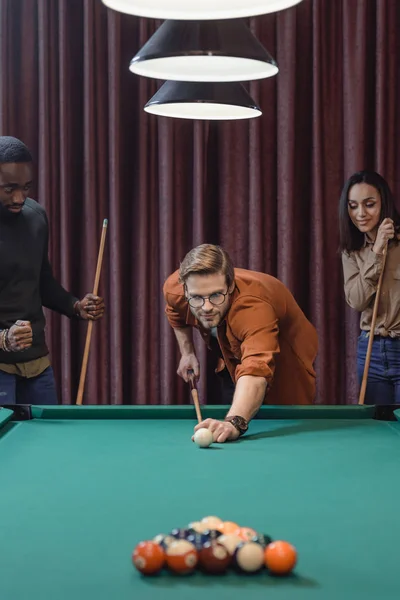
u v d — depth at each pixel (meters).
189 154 3.95
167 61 2.14
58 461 1.89
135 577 1.17
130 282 3.99
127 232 3.97
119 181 3.91
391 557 1.25
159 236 3.96
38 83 3.95
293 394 2.77
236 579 1.16
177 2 1.66
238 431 2.10
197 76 2.16
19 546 1.30
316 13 3.81
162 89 2.55
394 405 2.38
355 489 1.64
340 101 3.87
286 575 1.17
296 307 2.72
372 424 2.31
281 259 3.88
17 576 1.17
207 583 1.14
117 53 3.88
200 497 1.58
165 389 3.95
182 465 1.85
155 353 4.00
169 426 2.30
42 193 3.94
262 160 3.90
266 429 2.25
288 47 3.81
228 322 2.33
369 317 3.24
